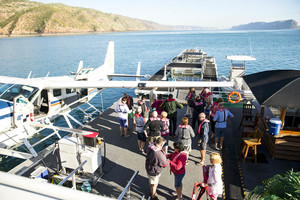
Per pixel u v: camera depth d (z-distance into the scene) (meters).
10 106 7.20
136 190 5.09
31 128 7.89
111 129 8.45
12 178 1.04
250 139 6.15
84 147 5.21
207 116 8.00
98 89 12.67
